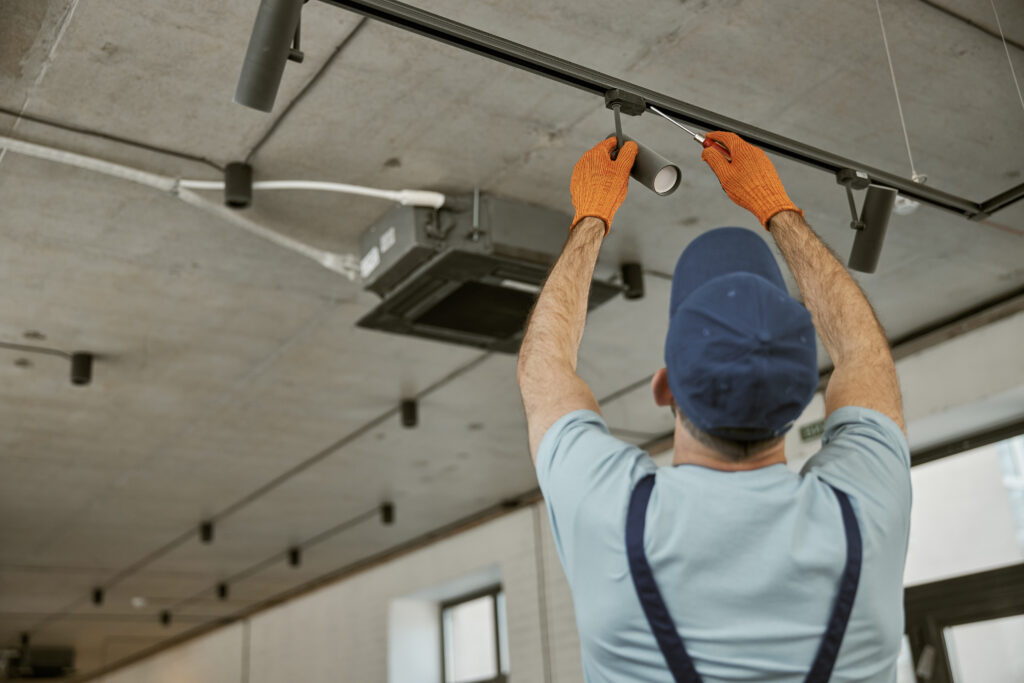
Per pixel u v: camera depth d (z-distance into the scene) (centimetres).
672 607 80
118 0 261
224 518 756
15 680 1234
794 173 355
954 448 510
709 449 86
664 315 470
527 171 351
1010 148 344
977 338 467
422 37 281
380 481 694
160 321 448
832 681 79
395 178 351
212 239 385
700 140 259
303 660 967
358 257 394
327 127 323
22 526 743
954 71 303
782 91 311
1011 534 486
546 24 277
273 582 970
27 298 420
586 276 105
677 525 81
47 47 277
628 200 371
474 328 392
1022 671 473
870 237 303
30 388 510
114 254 391
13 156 325
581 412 92
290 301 438
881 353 98
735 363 80
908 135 337
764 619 79
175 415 557
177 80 296
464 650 833
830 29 282
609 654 83
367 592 890
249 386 525
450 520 805
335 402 552
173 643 1234
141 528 767
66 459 614
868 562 81
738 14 275
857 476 86
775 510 81
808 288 106
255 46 213
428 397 554
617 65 296
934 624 512
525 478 709
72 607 1012
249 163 339
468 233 354
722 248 92
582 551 84
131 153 329
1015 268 436
